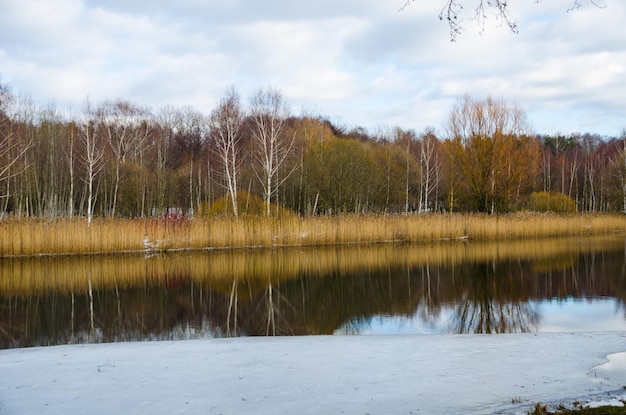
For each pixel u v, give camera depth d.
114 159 46.03
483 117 39.28
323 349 9.02
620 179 51.81
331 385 6.79
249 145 47.22
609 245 30.28
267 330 13.09
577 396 6.12
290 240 30.25
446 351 8.67
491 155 38.81
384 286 19.02
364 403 6.05
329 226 30.97
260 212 33.88
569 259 24.83
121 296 17.50
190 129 72.94
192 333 12.81
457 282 19.59
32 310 15.48
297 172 40.41
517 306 15.53
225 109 36.78
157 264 24.00
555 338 9.63
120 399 6.38
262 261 24.83
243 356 8.56
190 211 45.53
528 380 6.84
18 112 40.16
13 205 42.84
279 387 6.75
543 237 35.25
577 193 58.97
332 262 24.44
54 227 26.52
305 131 46.16
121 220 28.38
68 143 45.12
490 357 8.16
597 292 17.47
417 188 53.53
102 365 8.06
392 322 13.80
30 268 22.89
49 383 7.10
